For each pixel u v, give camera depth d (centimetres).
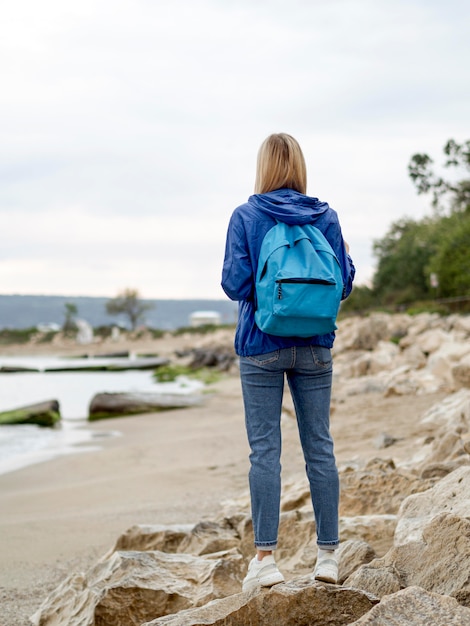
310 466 328
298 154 340
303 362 317
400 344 2288
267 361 315
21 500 840
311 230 313
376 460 610
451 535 314
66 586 415
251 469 320
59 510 764
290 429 1157
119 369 4288
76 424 1759
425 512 397
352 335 2738
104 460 1117
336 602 281
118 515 689
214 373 3253
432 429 953
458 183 3972
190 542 474
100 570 416
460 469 418
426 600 246
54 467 1098
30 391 2891
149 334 9400
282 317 297
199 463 1013
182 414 1781
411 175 3972
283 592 283
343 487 531
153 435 1450
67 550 565
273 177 336
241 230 316
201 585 376
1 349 9012
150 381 3306
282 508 551
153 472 962
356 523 455
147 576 380
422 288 4447
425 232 5094
